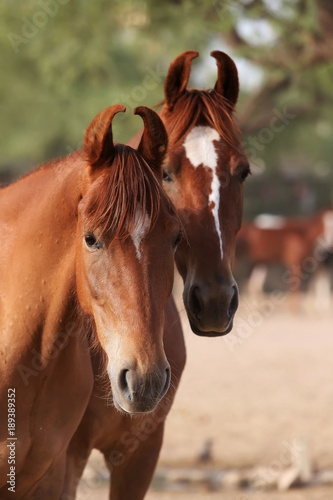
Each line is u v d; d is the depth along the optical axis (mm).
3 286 4887
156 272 4160
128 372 3984
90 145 4332
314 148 40281
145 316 4066
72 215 4660
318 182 43000
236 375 16875
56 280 4758
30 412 4859
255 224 30031
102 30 20156
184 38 21797
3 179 41625
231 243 5863
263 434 12055
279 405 14000
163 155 4574
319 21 14836
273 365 18016
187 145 5910
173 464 10547
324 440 11695
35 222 4812
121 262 4109
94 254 4191
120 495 6289
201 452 10594
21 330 4801
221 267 5629
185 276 5891
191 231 5727
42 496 5117
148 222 4145
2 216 5074
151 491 9453
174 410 13570
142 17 18406
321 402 14242
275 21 15273
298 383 15938
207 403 14156
